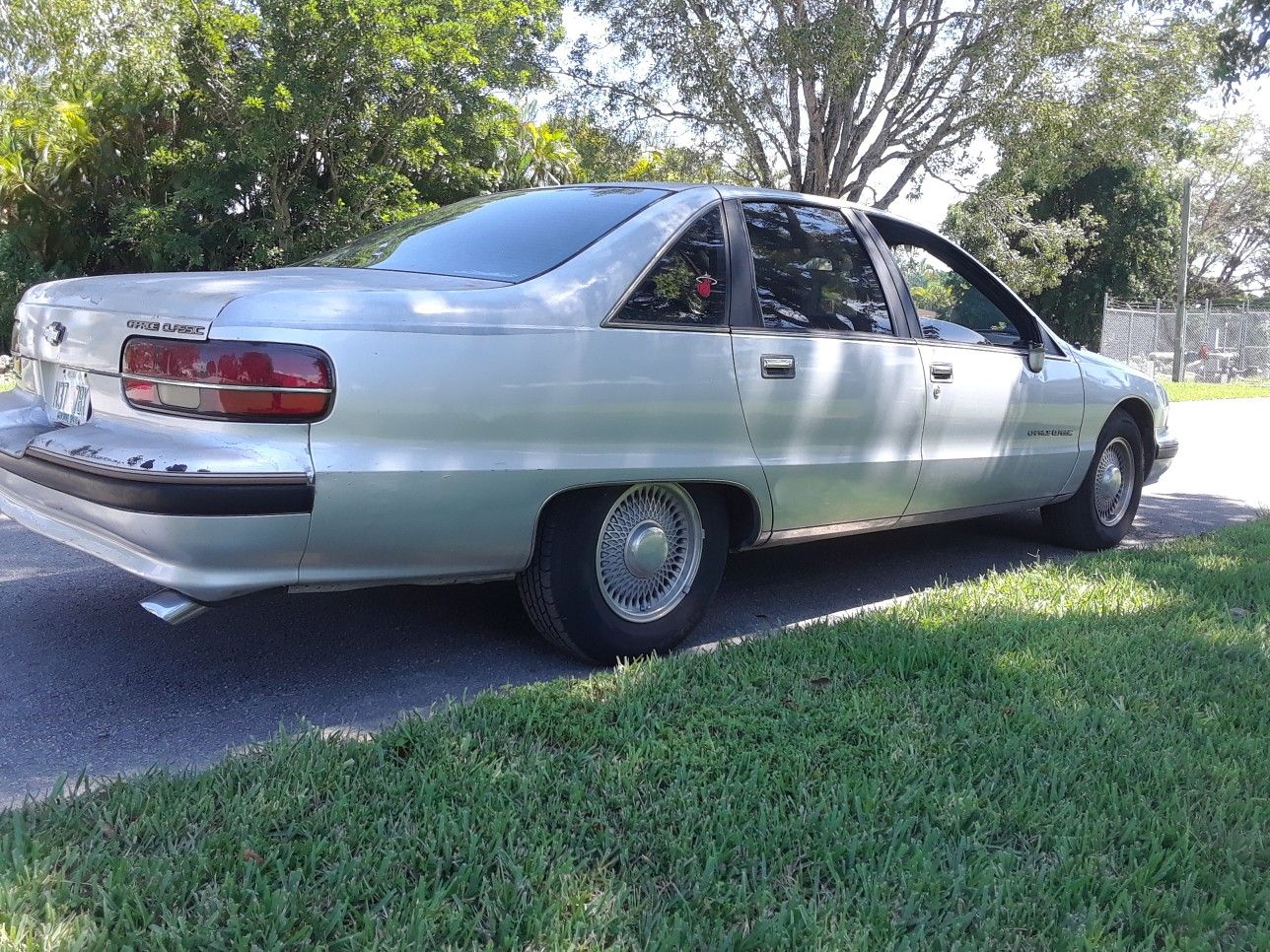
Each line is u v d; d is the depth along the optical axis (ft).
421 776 8.79
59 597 14.88
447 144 62.75
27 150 63.46
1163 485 29.30
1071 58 61.31
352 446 10.06
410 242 13.50
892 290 15.39
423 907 6.95
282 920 6.70
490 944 6.61
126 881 7.06
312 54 56.85
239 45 59.57
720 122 61.87
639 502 12.57
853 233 15.16
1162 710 10.89
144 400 10.28
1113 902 7.48
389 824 8.02
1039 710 10.74
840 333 14.28
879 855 7.94
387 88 58.39
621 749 9.57
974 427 16.38
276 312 9.79
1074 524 19.70
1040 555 19.57
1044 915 7.27
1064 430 18.33
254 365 9.64
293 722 10.73
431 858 7.52
